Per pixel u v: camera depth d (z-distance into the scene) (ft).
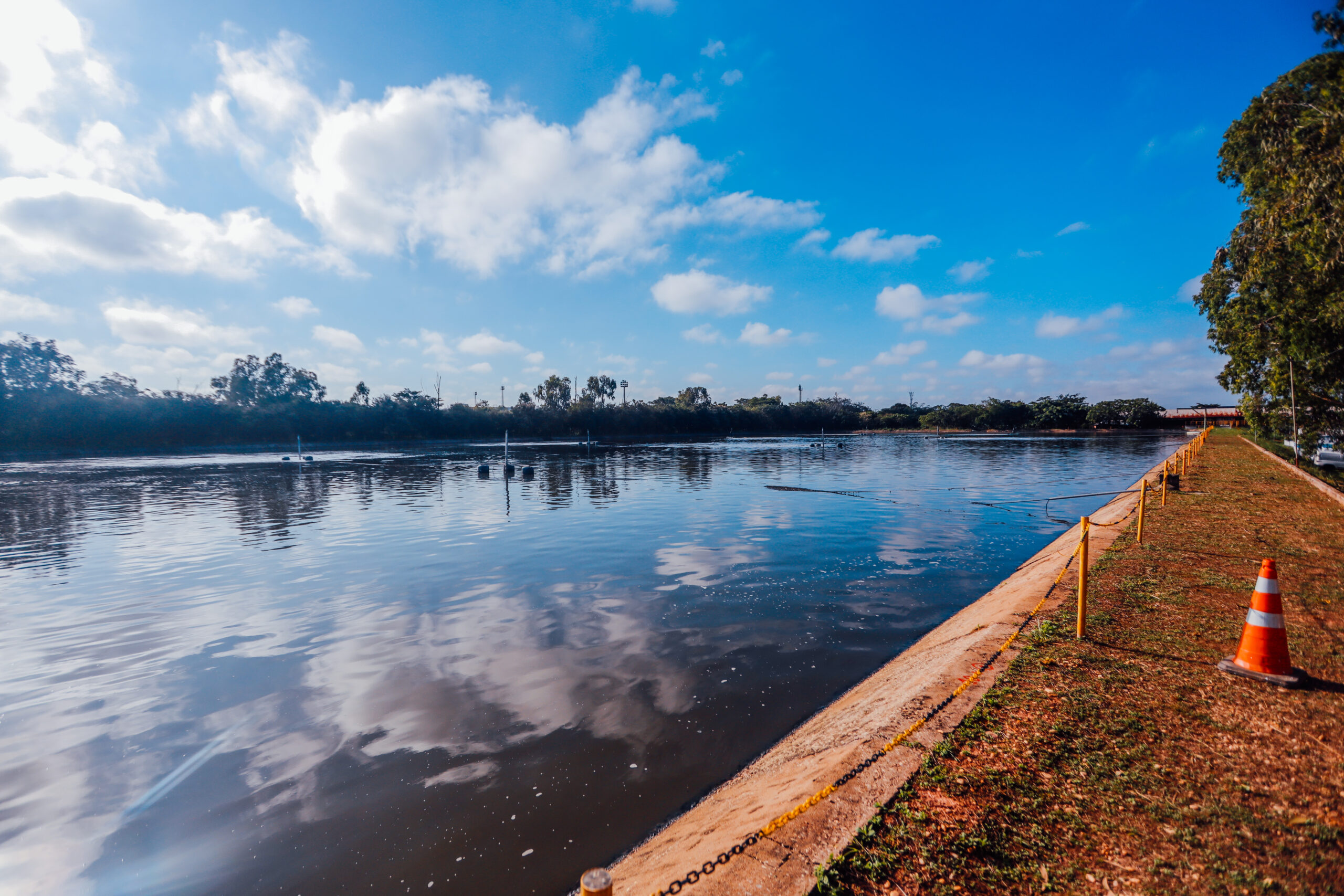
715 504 66.85
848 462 129.39
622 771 15.66
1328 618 19.76
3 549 47.52
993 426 328.29
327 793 14.98
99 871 12.44
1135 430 296.10
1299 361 56.44
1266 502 45.57
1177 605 21.57
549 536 49.80
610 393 384.47
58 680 22.30
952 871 8.89
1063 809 10.33
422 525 56.39
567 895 11.25
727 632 26.13
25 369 223.10
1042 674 15.87
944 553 41.63
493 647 24.84
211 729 18.52
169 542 49.47
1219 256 73.67
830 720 16.92
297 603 31.76
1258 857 9.05
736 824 11.44
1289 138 42.83
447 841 13.02
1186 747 12.21
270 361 290.15
